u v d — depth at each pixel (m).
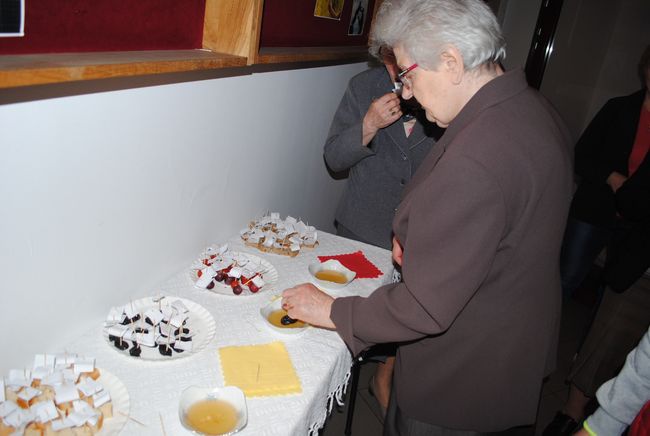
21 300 0.97
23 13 0.84
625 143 2.23
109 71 0.90
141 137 1.16
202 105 1.35
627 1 3.65
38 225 0.96
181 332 1.17
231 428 0.92
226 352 1.13
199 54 1.24
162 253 1.37
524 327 1.06
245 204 1.74
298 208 2.18
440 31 0.93
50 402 0.88
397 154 1.77
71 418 0.87
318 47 1.96
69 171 0.99
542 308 1.07
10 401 0.87
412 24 0.96
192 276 1.41
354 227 1.91
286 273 1.52
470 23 0.92
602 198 2.54
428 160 1.11
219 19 1.33
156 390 1.01
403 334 1.03
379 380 2.05
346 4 2.09
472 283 0.94
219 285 1.41
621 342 1.92
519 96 1.00
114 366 1.06
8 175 0.87
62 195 0.99
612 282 1.90
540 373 1.11
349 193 1.93
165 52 1.18
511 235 0.97
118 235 1.18
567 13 3.36
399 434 1.28
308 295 1.20
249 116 1.60
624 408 0.81
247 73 1.52
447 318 0.96
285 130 1.86
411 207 1.00
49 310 1.04
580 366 2.03
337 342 1.23
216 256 1.51
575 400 2.08
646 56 2.13
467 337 1.08
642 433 0.77
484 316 1.05
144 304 1.26
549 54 3.39
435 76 1.00
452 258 0.93
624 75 3.72
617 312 1.92
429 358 1.14
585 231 2.65
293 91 1.83
